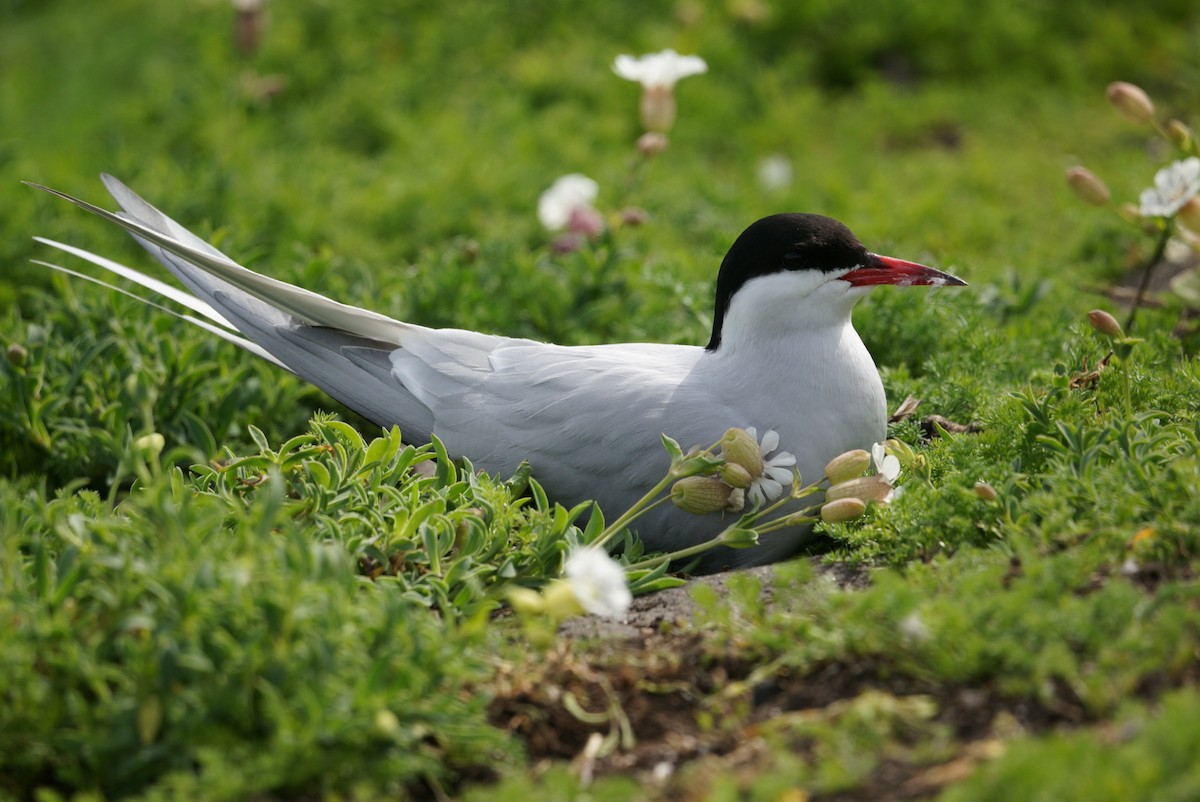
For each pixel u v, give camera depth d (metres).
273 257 13.33
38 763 5.62
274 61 18.56
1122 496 6.72
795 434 8.27
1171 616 5.61
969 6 19.25
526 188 14.90
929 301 10.63
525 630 6.40
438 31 19.06
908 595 5.87
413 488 7.48
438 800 5.66
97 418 10.12
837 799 5.23
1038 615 5.73
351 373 9.20
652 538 8.36
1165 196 9.42
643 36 18.45
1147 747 4.86
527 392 8.66
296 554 5.88
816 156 17.00
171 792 5.36
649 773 5.75
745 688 6.14
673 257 12.22
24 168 15.18
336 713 5.40
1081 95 18.03
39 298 11.98
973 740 5.48
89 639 5.82
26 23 22.91
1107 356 8.86
